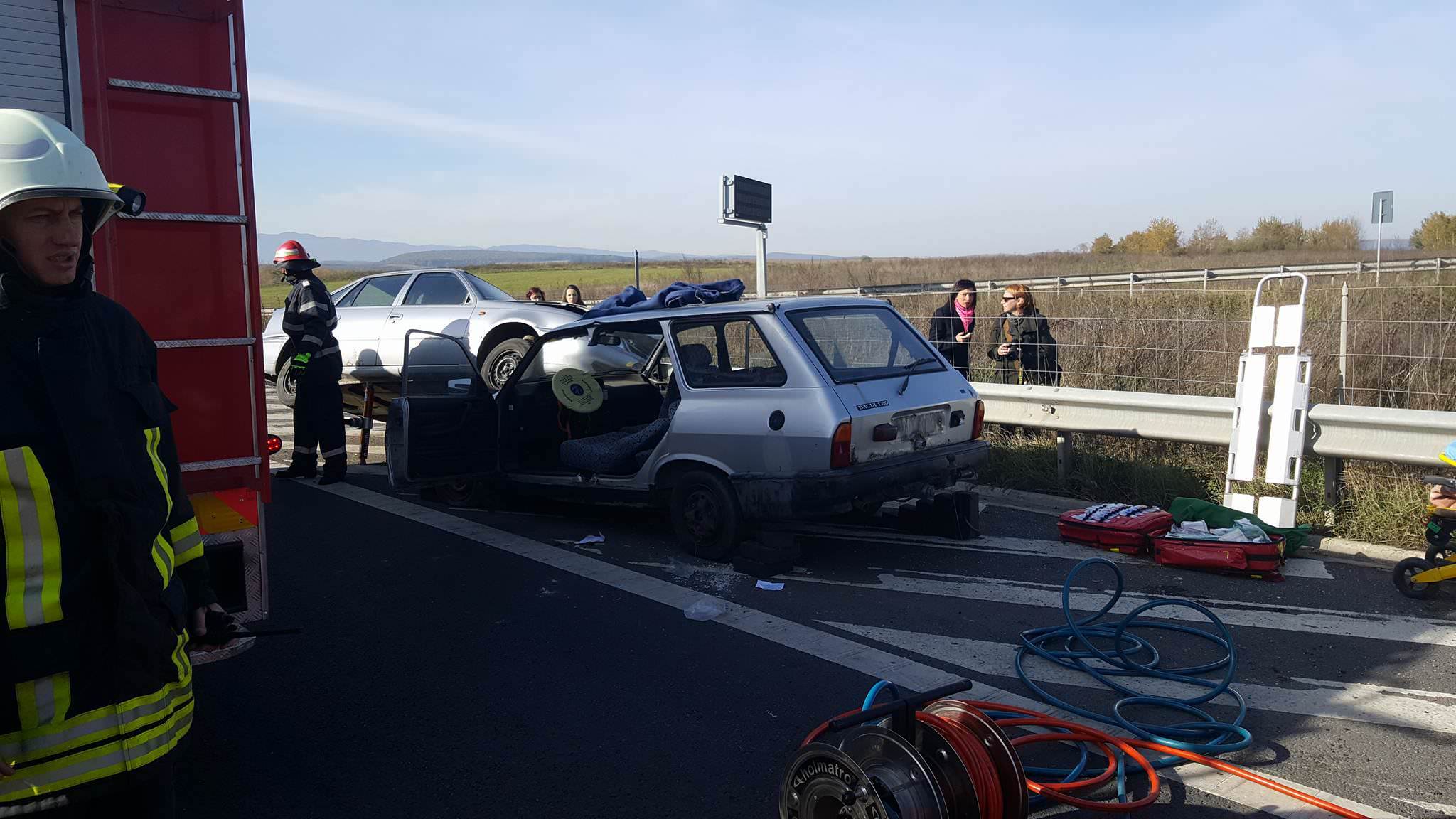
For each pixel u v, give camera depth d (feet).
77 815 6.55
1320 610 16.84
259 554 12.13
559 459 24.75
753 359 19.86
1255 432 21.86
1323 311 38.42
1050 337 31.55
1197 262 143.84
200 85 11.35
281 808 11.22
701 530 20.43
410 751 12.53
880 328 21.34
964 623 16.67
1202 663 14.78
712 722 13.14
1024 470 26.58
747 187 37.24
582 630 16.69
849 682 14.34
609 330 22.31
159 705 6.73
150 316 11.15
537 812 11.02
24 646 5.94
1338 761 11.72
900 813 8.16
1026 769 11.37
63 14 10.45
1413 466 22.59
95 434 6.30
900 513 22.72
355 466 32.71
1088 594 17.98
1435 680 13.92
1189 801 10.90
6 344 6.14
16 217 6.28
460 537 22.90
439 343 23.18
